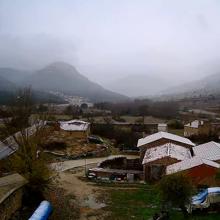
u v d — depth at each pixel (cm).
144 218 3388
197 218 3178
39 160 3834
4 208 2802
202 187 4062
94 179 4894
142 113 14975
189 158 4956
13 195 3038
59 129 7869
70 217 3406
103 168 5425
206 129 9206
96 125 9162
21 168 3725
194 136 8844
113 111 15425
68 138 7612
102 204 3847
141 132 9406
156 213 3247
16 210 3120
